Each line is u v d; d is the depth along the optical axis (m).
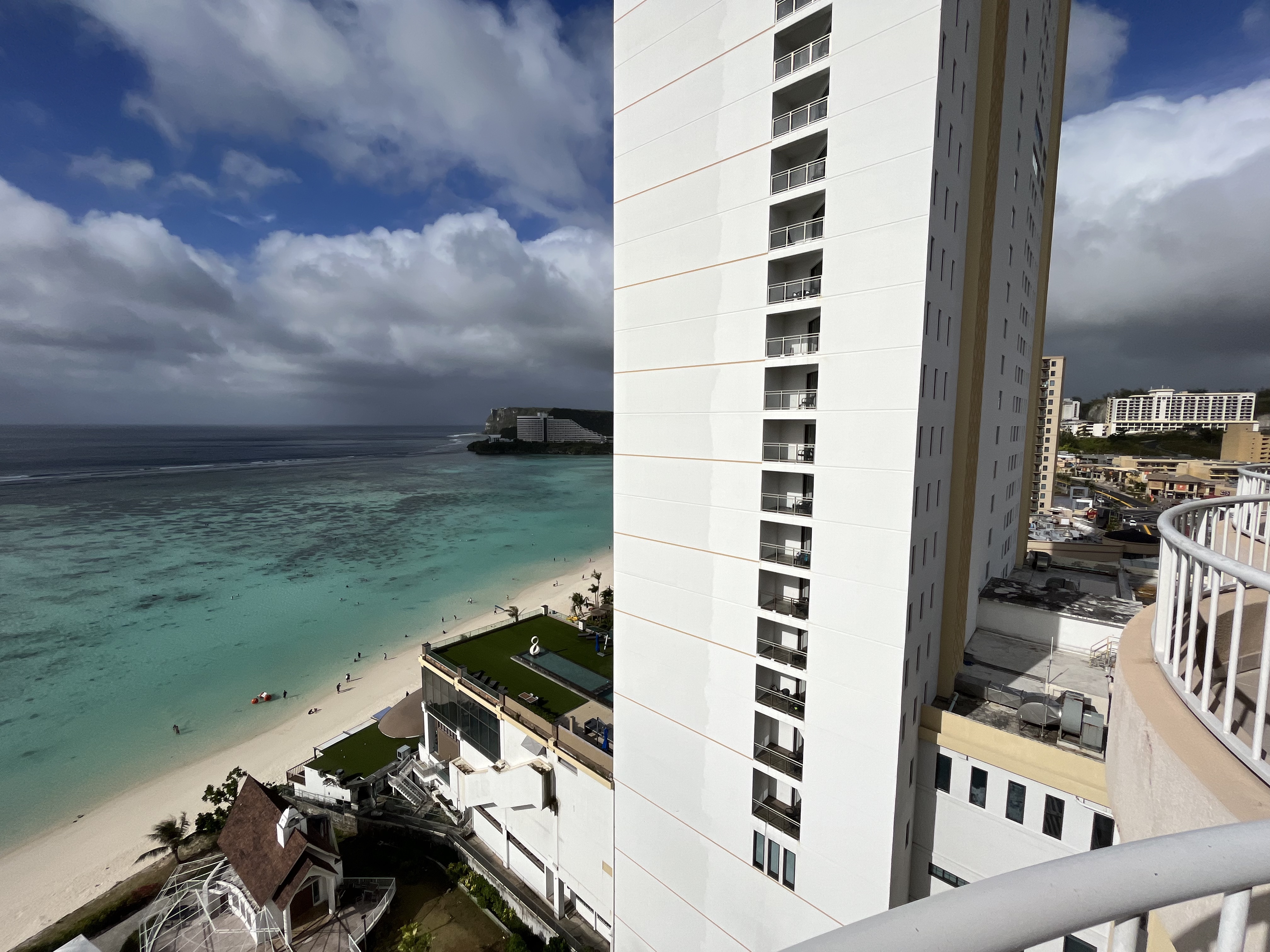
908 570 21.91
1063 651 33.62
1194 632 7.16
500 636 56.69
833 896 24.81
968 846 25.89
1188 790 5.90
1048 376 121.62
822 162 22.89
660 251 28.02
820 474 23.55
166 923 39.44
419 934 36.53
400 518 184.12
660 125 27.34
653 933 32.31
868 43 21.08
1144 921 6.11
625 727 32.31
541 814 39.50
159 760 62.25
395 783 52.62
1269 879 3.34
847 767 23.95
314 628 97.25
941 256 22.52
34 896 45.03
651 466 29.47
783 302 24.00
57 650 87.38
